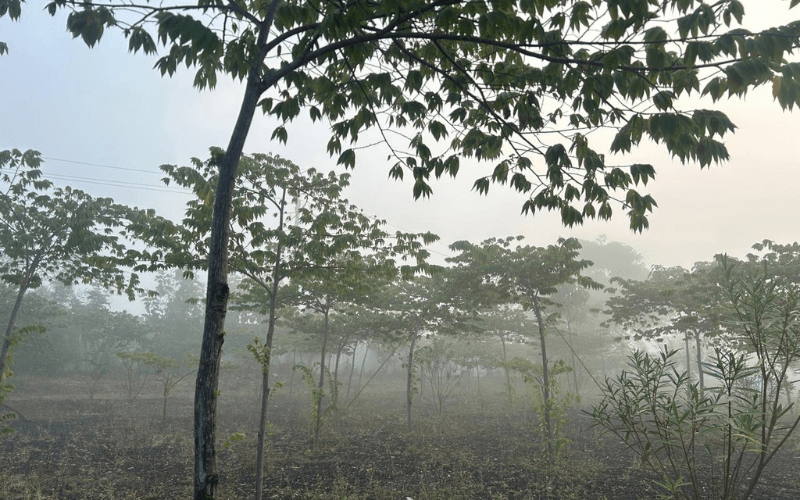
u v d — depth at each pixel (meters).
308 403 21.75
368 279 12.12
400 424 15.56
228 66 4.29
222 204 3.84
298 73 4.14
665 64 3.28
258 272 8.91
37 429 14.14
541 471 9.36
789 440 12.02
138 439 12.61
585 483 8.66
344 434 13.73
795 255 13.92
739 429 3.47
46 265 14.48
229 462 10.30
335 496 7.89
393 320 15.84
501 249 12.88
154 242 8.75
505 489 8.39
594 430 13.79
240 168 8.55
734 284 4.05
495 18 3.14
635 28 3.07
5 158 13.39
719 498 3.79
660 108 3.41
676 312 18.12
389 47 4.44
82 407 18.92
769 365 3.71
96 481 8.75
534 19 3.23
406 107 4.10
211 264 3.71
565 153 3.92
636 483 8.48
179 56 4.02
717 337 13.26
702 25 2.82
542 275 12.10
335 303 13.90
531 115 4.30
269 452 11.09
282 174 9.00
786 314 3.58
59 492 8.10
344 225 9.67
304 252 8.97
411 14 3.30
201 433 3.42
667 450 4.13
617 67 3.22
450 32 4.12
